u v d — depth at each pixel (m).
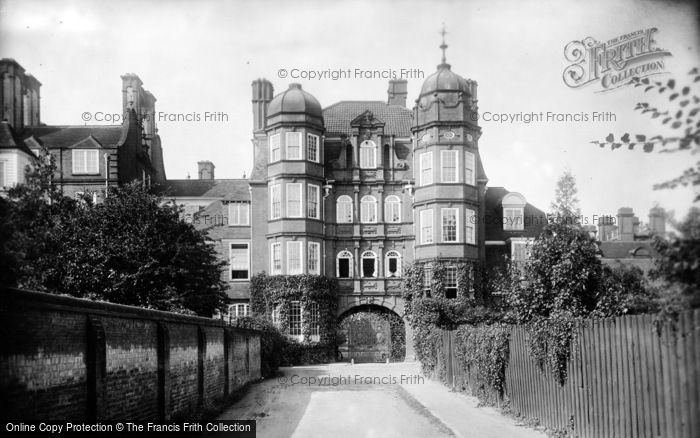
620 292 15.40
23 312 9.36
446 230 44.75
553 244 16.33
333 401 23.61
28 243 11.45
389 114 53.47
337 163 50.16
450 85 45.34
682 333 9.31
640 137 9.71
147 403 14.60
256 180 49.28
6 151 25.48
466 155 45.34
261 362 34.53
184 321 17.94
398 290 48.88
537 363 15.95
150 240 28.69
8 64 46.47
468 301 43.44
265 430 17.30
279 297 46.69
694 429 9.08
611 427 11.91
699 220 9.02
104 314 12.19
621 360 11.50
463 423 17.30
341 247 49.62
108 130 50.91
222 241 50.72
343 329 52.97
